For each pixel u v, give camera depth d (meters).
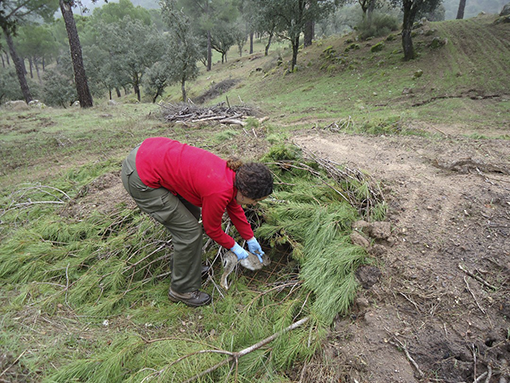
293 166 3.62
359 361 1.94
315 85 15.34
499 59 12.40
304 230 2.89
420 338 1.99
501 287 2.13
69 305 2.51
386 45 17.08
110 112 11.89
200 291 2.57
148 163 2.02
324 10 16.09
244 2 34.41
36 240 3.15
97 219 3.42
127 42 26.05
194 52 17.53
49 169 5.41
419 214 2.80
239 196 2.03
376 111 9.91
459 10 25.36
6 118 10.78
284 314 2.24
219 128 8.01
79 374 1.85
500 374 1.75
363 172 3.42
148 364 1.94
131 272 2.88
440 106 9.64
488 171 3.32
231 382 1.86
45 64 56.56
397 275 2.36
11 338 2.02
